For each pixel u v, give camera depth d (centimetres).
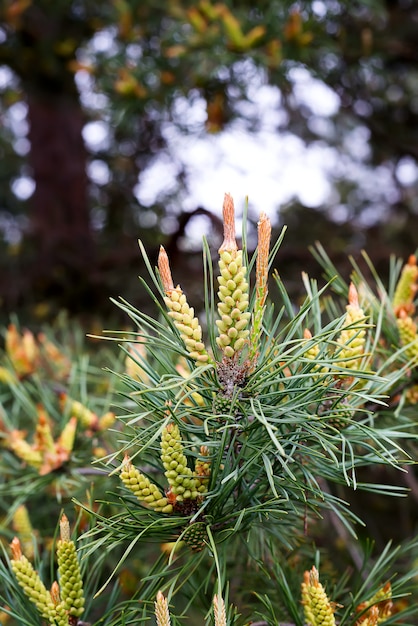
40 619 45
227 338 40
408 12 143
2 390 77
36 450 56
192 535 42
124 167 180
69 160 187
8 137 221
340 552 80
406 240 172
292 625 47
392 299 55
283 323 91
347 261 146
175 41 107
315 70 109
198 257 145
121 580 57
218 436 42
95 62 125
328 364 40
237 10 106
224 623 37
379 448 53
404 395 50
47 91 166
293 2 99
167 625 38
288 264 148
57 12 157
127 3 120
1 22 146
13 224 195
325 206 197
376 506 121
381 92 141
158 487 43
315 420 41
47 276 158
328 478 45
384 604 46
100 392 80
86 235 170
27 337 76
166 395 43
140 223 182
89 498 49
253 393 41
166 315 41
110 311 151
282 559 57
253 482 42
